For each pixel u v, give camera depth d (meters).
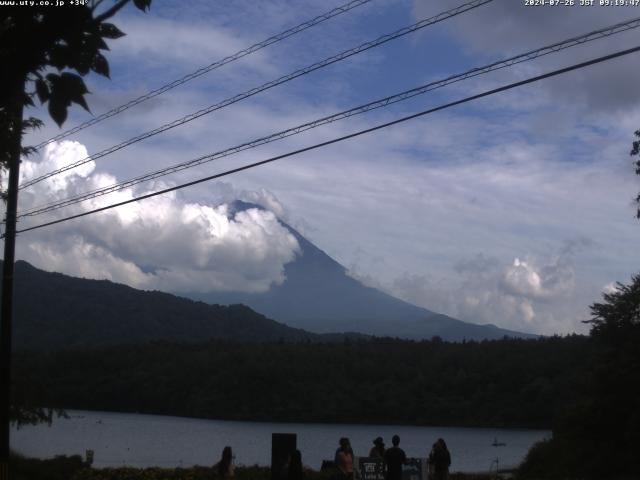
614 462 35.75
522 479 37.62
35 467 24.78
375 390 139.50
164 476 25.20
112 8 5.88
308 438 106.69
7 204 22.09
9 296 22.14
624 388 36.22
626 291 37.66
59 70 5.96
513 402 126.56
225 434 113.25
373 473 21.53
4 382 21.95
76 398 136.75
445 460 23.64
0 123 8.74
